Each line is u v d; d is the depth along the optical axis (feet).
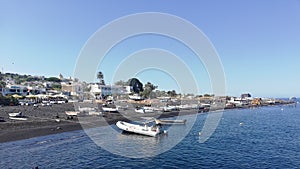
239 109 364.79
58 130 126.21
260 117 248.11
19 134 110.42
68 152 88.53
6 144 94.84
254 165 78.54
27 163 73.87
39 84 460.14
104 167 73.61
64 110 202.39
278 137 130.52
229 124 189.06
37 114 173.27
